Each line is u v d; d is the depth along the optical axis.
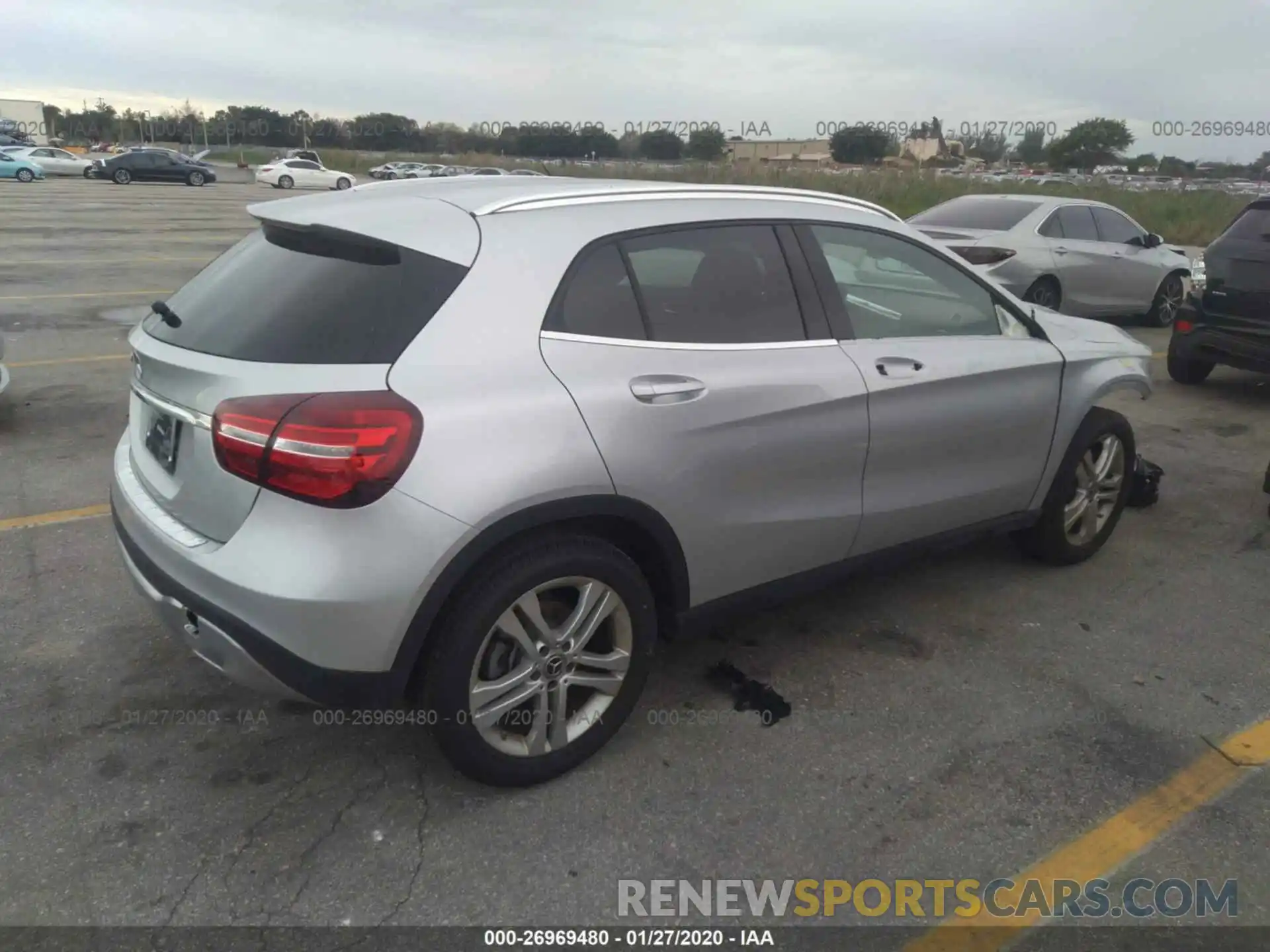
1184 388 8.80
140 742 3.14
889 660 3.82
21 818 2.78
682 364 3.04
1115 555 4.93
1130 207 26.53
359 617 2.50
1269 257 7.82
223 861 2.66
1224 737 3.38
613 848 2.77
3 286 11.93
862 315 3.64
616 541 3.11
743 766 3.14
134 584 3.01
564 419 2.74
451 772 3.06
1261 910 2.62
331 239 2.89
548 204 3.03
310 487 2.46
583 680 3.02
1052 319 4.63
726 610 3.37
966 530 4.12
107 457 5.77
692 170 22.84
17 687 3.41
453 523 2.55
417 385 2.56
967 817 2.94
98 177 39.41
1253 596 4.48
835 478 3.47
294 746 3.16
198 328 2.89
